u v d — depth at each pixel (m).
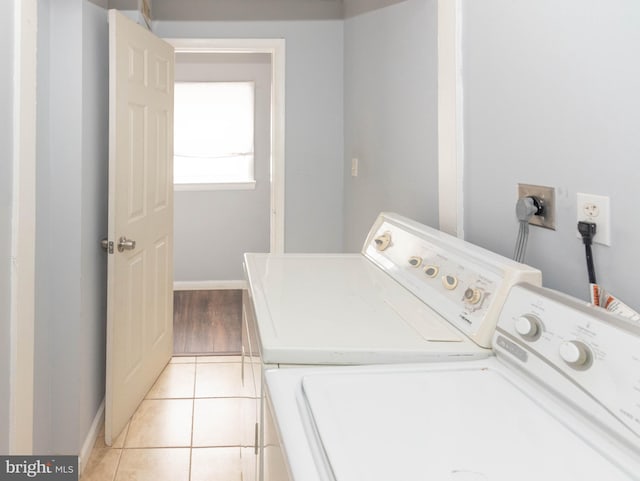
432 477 0.71
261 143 5.09
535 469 0.74
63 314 2.23
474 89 1.72
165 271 3.24
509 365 1.09
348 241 3.47
